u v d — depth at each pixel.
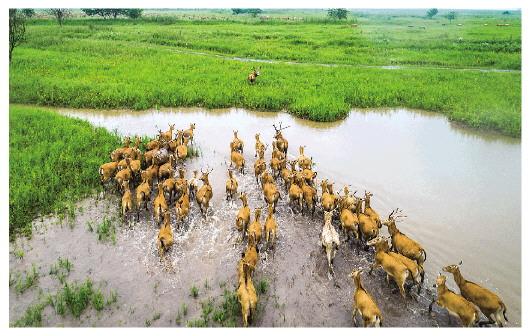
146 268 11.05
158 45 48.44
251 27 69.12
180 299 10.04
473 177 16.33
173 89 27.09
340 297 10.12
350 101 26.16
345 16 86.50
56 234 12.36
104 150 17.50
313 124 22.91
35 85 26.56
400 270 9.67
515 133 20.62
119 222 13.06
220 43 49.03
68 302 9.79
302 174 14.54
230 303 9.74
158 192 14.16
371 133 21.48
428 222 13.12
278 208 14.20
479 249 11.79
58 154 16.84
